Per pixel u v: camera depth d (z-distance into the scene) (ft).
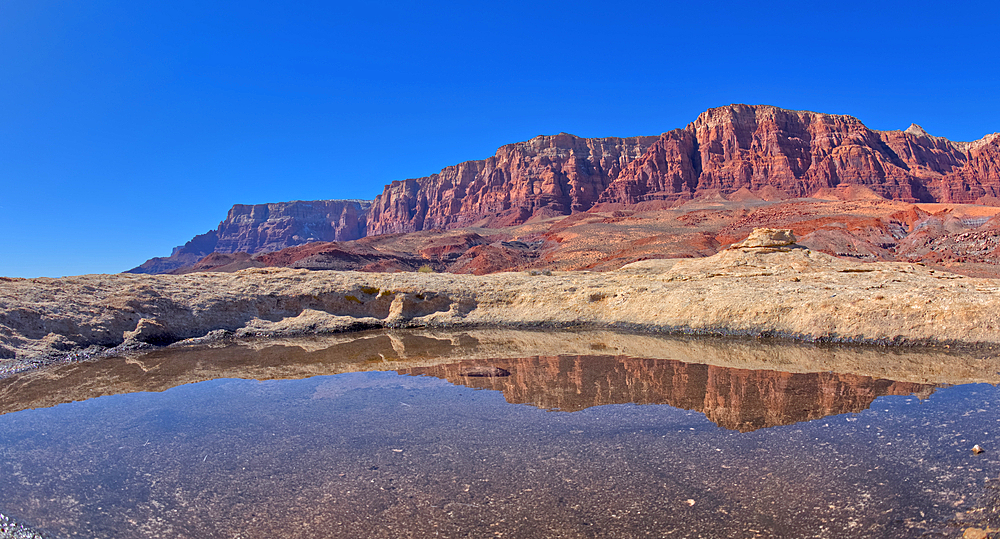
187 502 22.38
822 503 20.44
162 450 28.73
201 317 74.33
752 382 40.78
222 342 70.03
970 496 20.03
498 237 476.13
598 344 62.13
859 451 25.41
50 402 39.83
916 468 23.03
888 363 46.19
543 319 79.61
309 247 387.34
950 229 203.00
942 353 49.85
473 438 29.50
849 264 84.07
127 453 28.35
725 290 72.79
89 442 30.27
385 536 19.17
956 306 54.75
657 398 36.94
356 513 20.97
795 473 23.29
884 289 64.03
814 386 38.88
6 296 64.03
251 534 19.63
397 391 41.29
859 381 39.88
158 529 20.17
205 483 24.25
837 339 58.08
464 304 85.92
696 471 23.95
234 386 44.32
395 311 83.92
